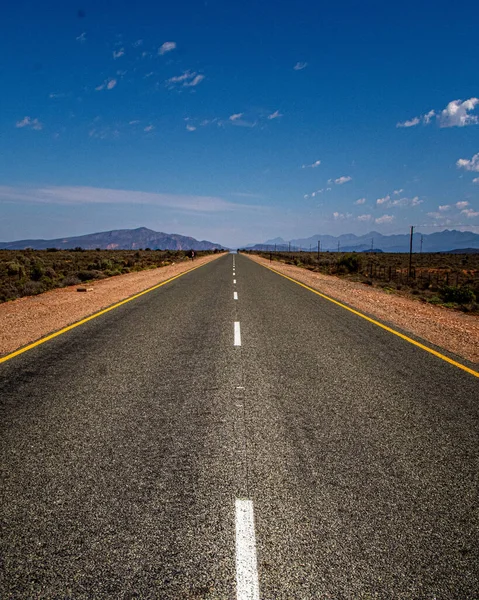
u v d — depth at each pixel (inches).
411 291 799.7
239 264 1706.4
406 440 154.3
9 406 182.2
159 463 134.1
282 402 190.2
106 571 89.6
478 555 96.3
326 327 375.6
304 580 87.8
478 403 193.6
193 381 218.2
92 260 1930.4
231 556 94.0
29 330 348.8
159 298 566.6
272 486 121.9
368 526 105.0
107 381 216.8
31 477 125.3
